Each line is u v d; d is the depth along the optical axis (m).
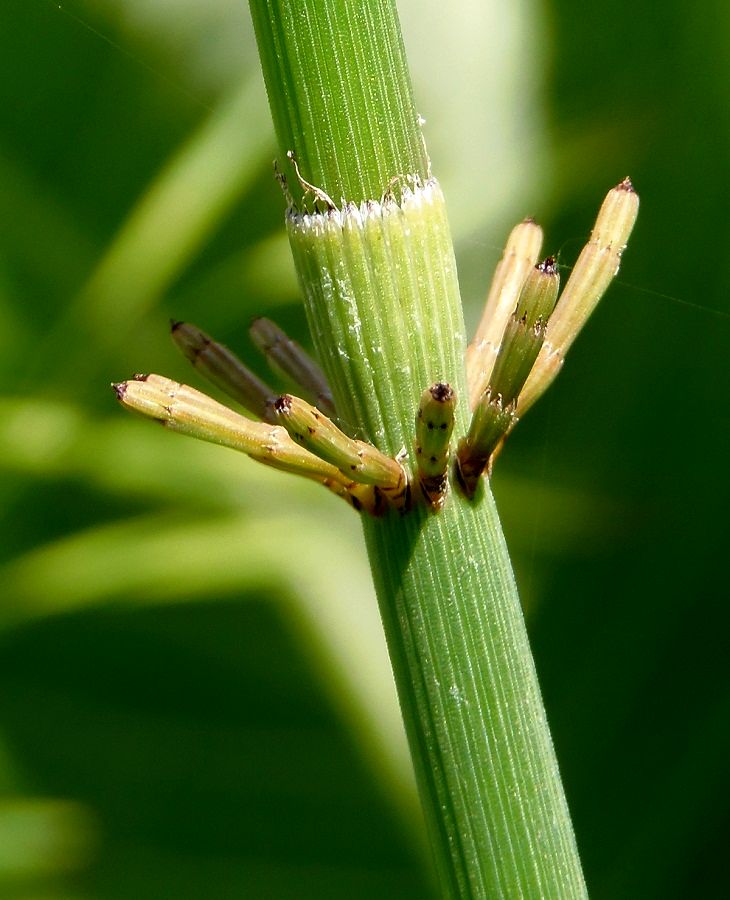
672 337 0.36
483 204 0.37
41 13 0.36
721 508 0.35
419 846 0.36
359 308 0.27
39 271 0.38
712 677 0.34
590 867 0.34
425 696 0.27
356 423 0.27
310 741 0.37
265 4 0.26
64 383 0.38
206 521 0.37
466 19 0.38
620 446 0.36
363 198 0.27
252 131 0.37
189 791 0.37
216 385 0.28
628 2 0.36
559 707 0.35
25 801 0.36
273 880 0.36
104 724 0.37
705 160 0.35
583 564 0.36
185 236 0.37
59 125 0.37
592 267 0.27
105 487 0.37
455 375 0.27
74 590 0.37
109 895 0.36
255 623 0.37
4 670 0.38
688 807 0.34
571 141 0.37
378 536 0.27
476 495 0.27
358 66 0.27
